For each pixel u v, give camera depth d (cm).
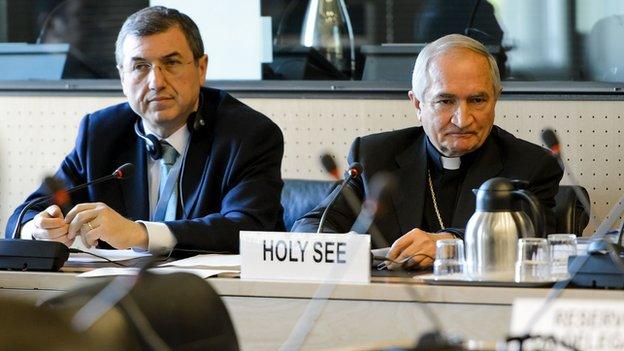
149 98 605
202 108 627
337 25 805
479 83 562
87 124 632
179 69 610
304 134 793
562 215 595
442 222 581
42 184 620
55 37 852
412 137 604
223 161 614
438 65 568
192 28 623
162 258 537
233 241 572
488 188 420
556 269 426
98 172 620
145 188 619
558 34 780
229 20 818
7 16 855
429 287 393
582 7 777
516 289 386
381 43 801
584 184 761
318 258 416
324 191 654
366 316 402
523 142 588
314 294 408
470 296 389
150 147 618
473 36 791
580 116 761
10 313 179
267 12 813
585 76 778
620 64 773
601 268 392
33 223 541
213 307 258
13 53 853
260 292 414
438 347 216
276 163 626
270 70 813
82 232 532
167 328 241
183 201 614
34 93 835
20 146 835
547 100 765
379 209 469
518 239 414
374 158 592
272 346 413
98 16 845
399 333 398
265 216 597
